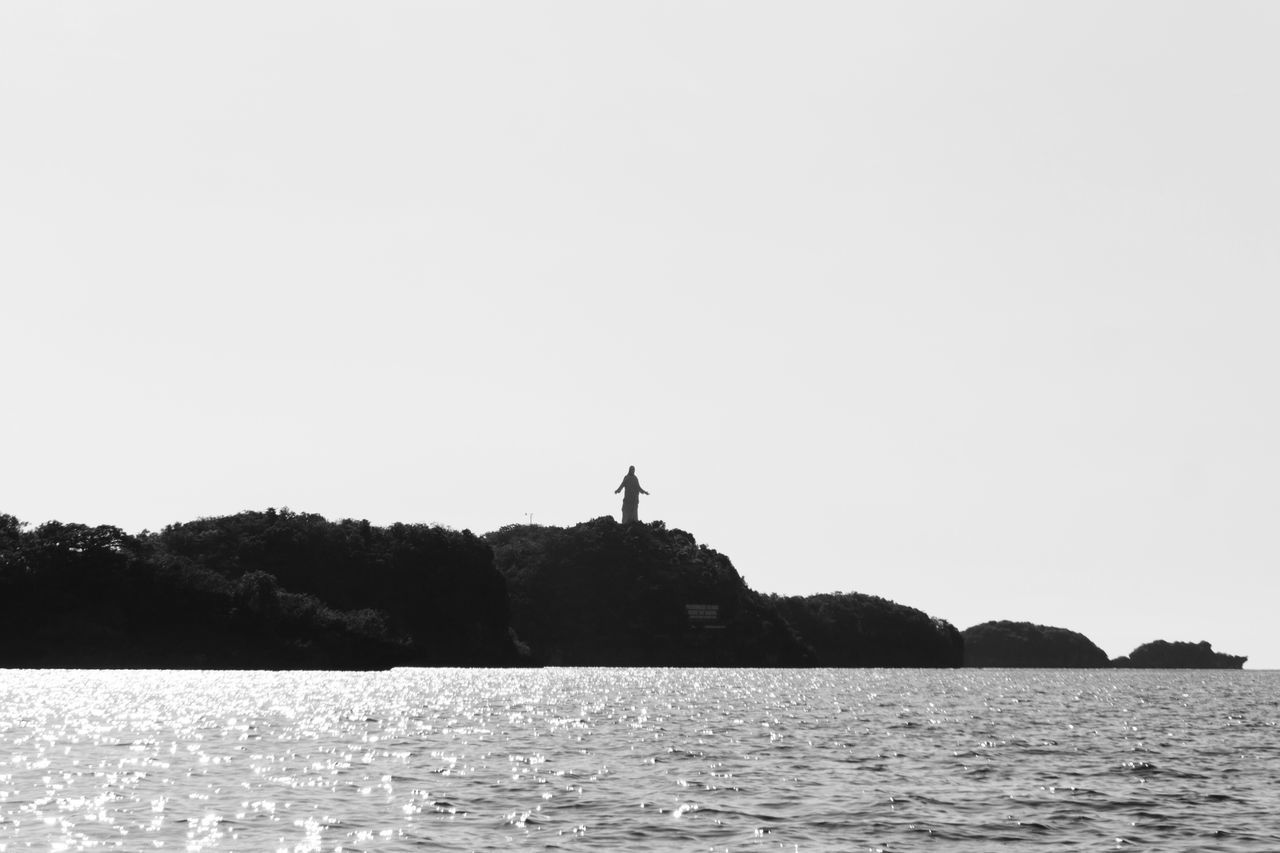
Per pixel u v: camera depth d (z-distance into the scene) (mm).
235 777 68812
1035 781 72875
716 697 175625
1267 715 155375
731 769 76375
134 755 79312
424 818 55594
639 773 73250
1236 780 75125
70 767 71875
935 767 79625
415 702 143625
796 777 72500
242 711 121812
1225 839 53969
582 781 69062
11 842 48406
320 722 109188
